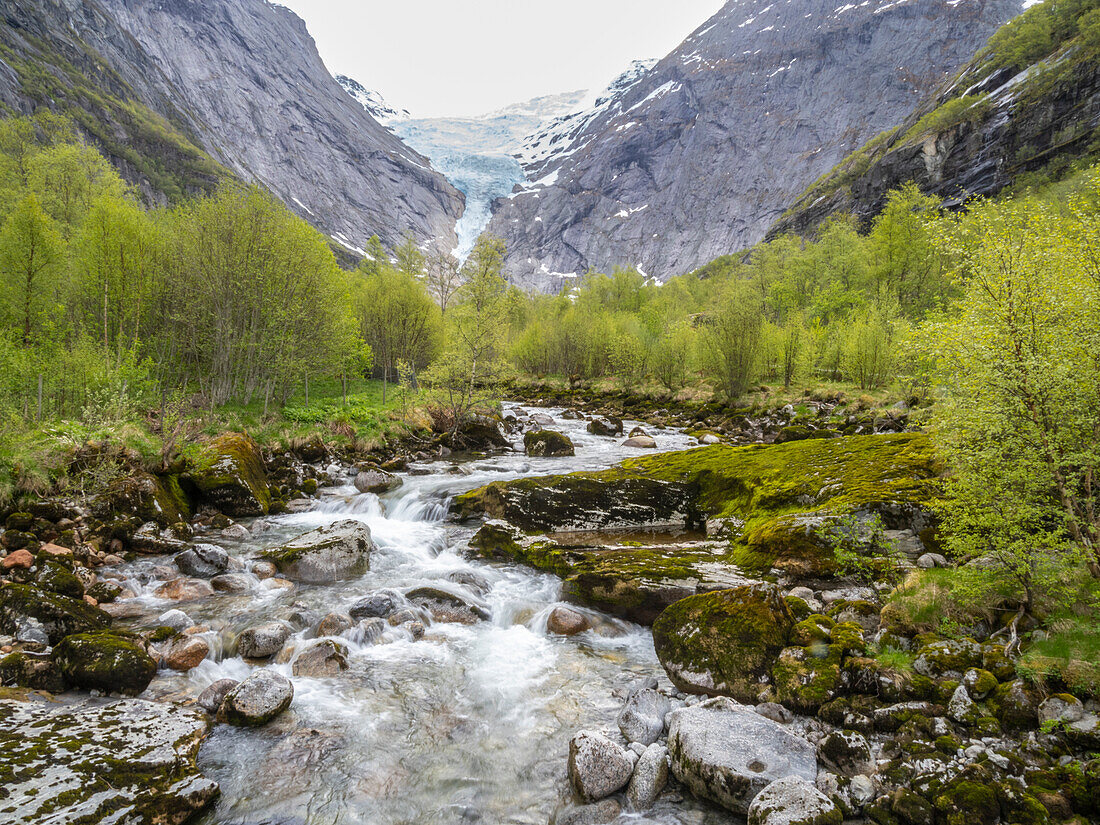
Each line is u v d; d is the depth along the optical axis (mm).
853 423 26484
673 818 4863
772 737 5301
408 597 9648
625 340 48031
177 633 8031
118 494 11922
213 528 13195
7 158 38062
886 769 4805
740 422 29859
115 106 142000
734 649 6633
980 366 6086
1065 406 5691
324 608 9242
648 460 15430
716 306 51750
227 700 6297
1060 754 4613
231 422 20812
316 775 5508
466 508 14500
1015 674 5441
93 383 18406
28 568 8773
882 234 49500
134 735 5617
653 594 8766
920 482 9531
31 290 22031
